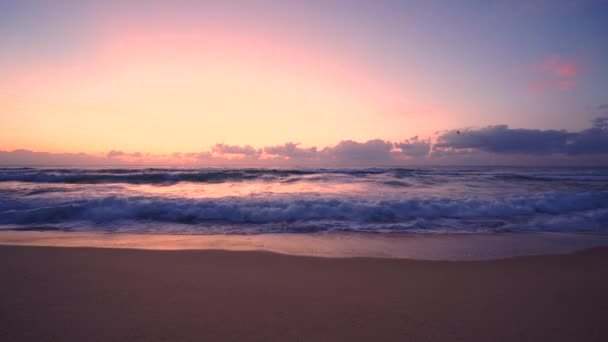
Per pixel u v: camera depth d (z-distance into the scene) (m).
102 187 11.94
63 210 7.39
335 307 2.79
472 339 2.26
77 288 3.19
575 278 3.64
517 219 7.64
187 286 3.27
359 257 4.46
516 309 2.79
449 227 6.80
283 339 2.23
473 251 4.86
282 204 8.30
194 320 2.51
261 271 3.79
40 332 2.30
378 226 6.83
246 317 2.58
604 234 6.20
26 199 8.63
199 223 7.02
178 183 14.09
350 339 2.24
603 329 2.45
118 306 2.77
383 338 2.26
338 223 7.09
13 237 5.58
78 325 2.42
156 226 6.69
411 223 7.14
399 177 16.97
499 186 13.53
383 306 2.82
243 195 9.96
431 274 3.74
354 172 19.88
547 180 16.33
